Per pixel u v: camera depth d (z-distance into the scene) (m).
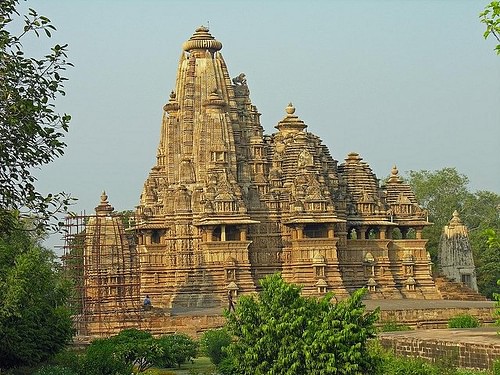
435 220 140.75
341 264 100.56
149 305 87.00
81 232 87.62
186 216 96.06
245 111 102.69
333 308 42.97
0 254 51.62
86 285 82.00
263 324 42.44
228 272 93.19
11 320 51.88
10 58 34.31
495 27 33.88
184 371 59.47
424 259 105.19
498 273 128.12
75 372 52.16
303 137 101.94
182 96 102.31
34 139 35.09
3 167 34.84
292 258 97.00
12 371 53.62
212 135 97.69
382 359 43.62
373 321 43.00
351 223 102.62
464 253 111.62
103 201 91.06
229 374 49.53
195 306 92.44
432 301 98.38
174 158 101.25
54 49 34.78
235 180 97.19
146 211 99.25
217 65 102.62
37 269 53.44
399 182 108.75
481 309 86.44
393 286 102.69
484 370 51.41
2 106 34.31
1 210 35.34
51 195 35.75
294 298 43.03
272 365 42.09
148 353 58.66
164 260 98.19
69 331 55.62
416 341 56.66
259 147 100.25
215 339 61.56
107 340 59.31
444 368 50.38
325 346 41.06
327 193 97.81
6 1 34.19
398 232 128.38
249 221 93.50
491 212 144.25
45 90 34.88
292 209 97.00
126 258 89.06
